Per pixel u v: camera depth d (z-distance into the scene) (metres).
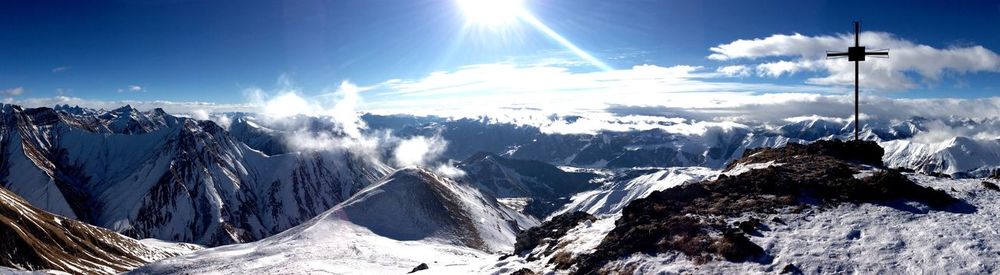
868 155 52.50
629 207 41.25
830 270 27.05
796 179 40.91
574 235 43.22
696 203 39.28
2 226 194.75
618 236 36.34
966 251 26.78
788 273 27.38
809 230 32.03
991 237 28.03
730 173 52.34
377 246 145.50
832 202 36.06
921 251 27.55
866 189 36.59
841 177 40.56
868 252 28.30
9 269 97.88
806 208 35.59
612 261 33.31
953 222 30.72
